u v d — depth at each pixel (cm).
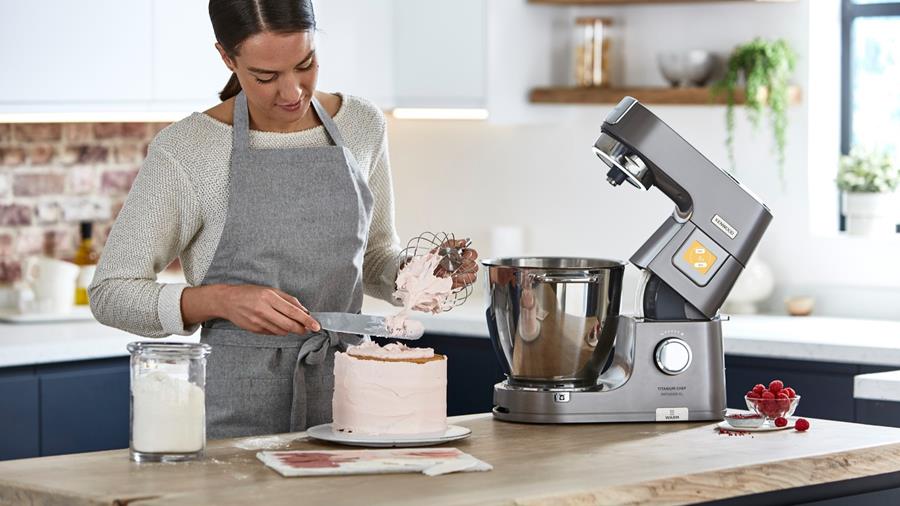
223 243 261
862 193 443
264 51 241
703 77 461
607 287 253
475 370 428
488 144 512
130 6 417
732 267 258
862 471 229
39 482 199
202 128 261
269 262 263
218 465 212
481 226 515
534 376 255
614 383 257
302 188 263
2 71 391
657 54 477
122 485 196
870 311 440
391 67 484
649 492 201
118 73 416
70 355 376
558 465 213
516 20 472
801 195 453
